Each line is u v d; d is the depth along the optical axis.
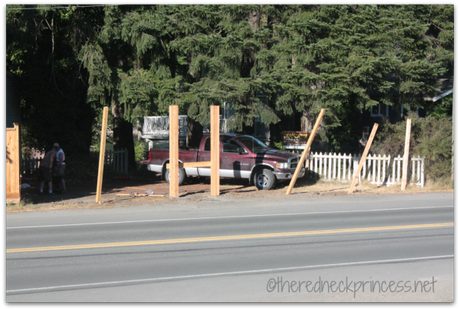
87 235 9.39
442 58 24.42
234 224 10.59
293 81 18.58
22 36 17.95
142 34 18.33
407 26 19.62
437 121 19.39
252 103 19.00
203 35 18.67
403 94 21.27
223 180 20.44
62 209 12.99
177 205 13.76
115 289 5.96
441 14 23.94
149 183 19.56
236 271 6.73
